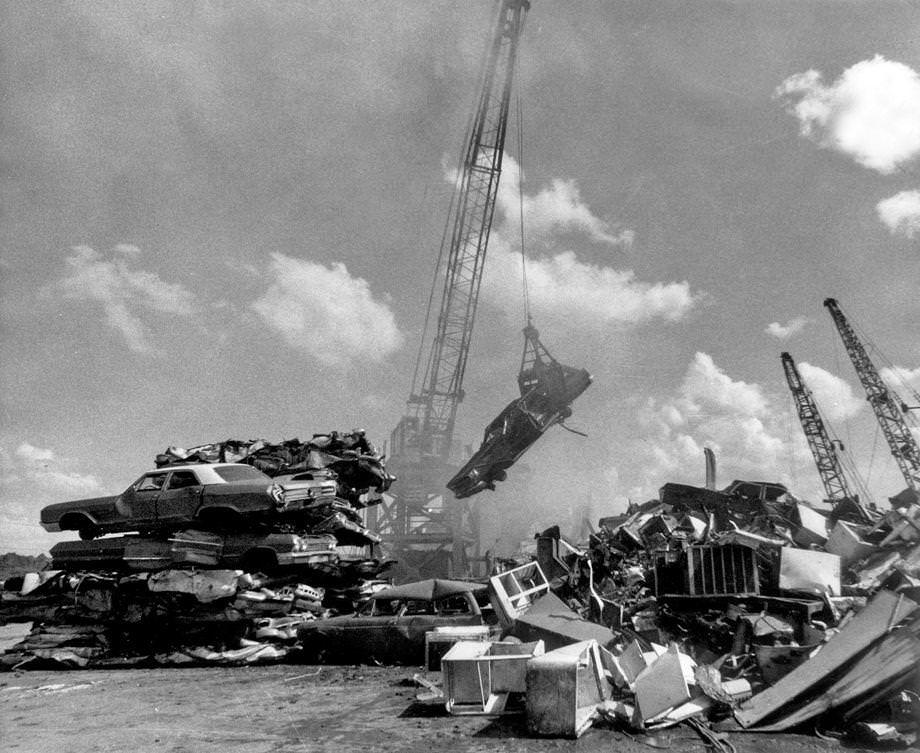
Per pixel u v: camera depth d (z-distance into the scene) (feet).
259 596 40.14
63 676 36.35
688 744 18.48
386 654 35.35
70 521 45.96
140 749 18.76
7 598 43.21
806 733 19.34
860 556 36.40
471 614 34.81
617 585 37.01
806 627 27.94
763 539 35.45
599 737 19.08
